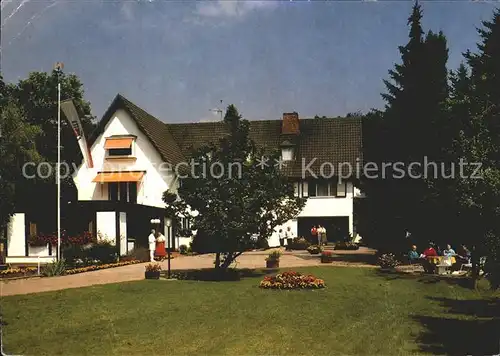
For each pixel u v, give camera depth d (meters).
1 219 25.55
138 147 36.16
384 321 12.80
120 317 12.87
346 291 17.09
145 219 30.95
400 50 24.19
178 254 32.81
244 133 21.59
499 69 20.41
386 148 25.58
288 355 9.90
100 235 27.30
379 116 26.97
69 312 13.42
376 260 25.86
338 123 40.31
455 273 21.45
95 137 36.31
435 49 23.78
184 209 21.48
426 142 23.02
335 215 38.00
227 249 21.25
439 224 19.75
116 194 36.41
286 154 39.19
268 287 17.56
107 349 10.23
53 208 26.61
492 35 21.00
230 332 11.50
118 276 20.89
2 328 11.70
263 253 32.38
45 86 32.12
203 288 17.41
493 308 14.51
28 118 30.78
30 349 10.25
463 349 10.37
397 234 25.53
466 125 18.30
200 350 10.18
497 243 14.14
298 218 38.50
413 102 23.89
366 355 9.95
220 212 20.64
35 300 14.99
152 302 14.80
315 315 13.26
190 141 40.94
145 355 9.88
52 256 25.33
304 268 23.39
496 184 15.42
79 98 34.06
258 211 21.09
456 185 17.34
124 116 36.34
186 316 13.00
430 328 12.08
